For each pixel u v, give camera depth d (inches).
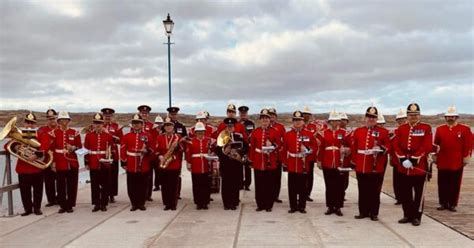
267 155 422.9
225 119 456.1
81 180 669.9
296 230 349.7
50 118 439.5
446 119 420.2
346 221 379.9
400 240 316.8
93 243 316.5
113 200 481.1
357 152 390.0
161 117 527.5
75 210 437.4
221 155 434.0
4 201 518.3
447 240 315.3
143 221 386.6
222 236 332.8
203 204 437.7
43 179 443.5
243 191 550.9
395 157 379.9
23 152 410.3
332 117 411.5
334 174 405.1
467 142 415.2
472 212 408.2
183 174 737.0
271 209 425.7
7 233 346.9
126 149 437.4
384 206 442.6
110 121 499.2
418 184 362.0
